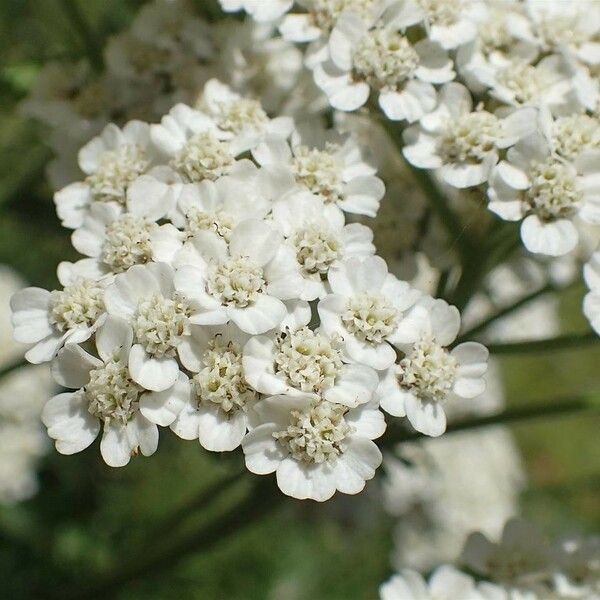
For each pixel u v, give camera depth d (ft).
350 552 0.45
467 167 0.28
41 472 0.38
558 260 0.32
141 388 0.25
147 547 0.34
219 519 0.32
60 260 0.36
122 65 0.31
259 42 0.31
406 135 0.28
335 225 0.27
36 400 0.37
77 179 0.31
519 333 0.40
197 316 0.25
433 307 0.26
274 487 0.31
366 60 0.28
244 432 0.25
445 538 0.43
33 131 0.35
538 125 0.28
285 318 0.26
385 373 0.26
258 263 0.26
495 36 0.29
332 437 0.25
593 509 0.52
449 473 0.42
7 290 0.37
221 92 0.30
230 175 0.27
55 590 0.37
